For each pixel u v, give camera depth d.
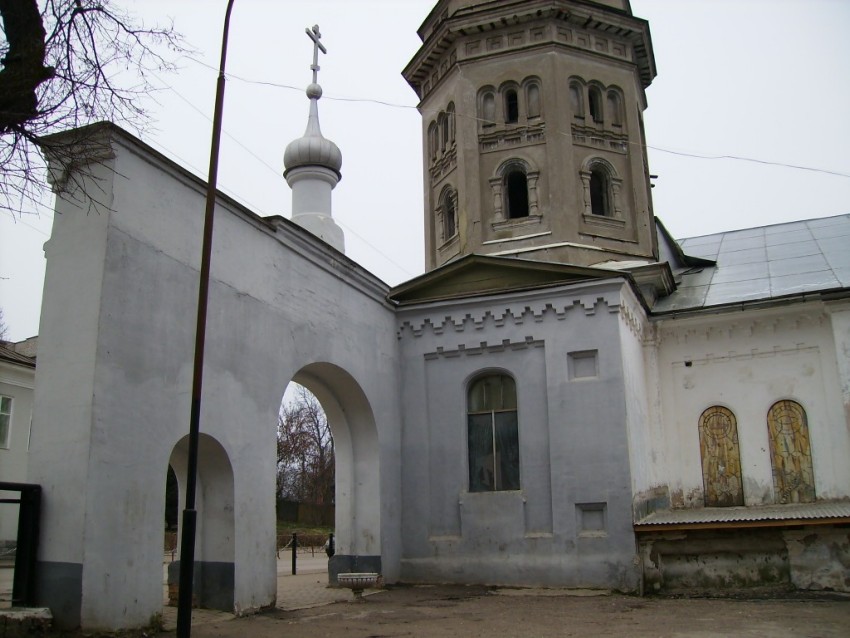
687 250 29.02
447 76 26.05
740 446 22.33
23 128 9.89
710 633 12.77
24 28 9.82
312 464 72.12
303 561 36.28
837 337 21.25
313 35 24.22
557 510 19.41
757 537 18.02
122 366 12.42
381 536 20.00
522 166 24.30
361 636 12.77
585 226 23.75
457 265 21.66
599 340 19.86
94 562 11.48
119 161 12.77
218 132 12.52
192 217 14.36
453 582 20.11
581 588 18.80
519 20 24.91
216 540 14.81
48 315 12.47
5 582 18.92
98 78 10.59
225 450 14.59
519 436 20.45
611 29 25.50
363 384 19.92
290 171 23.20
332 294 18.92
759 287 23.75
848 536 17.50
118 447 12.16
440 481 20.91
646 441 21.77
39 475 11.88
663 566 18.53
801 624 13.53
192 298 14.13
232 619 14.20
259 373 15.83
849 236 26.36
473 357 21.28
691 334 23.30
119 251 12.62
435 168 26.47
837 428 21.39
